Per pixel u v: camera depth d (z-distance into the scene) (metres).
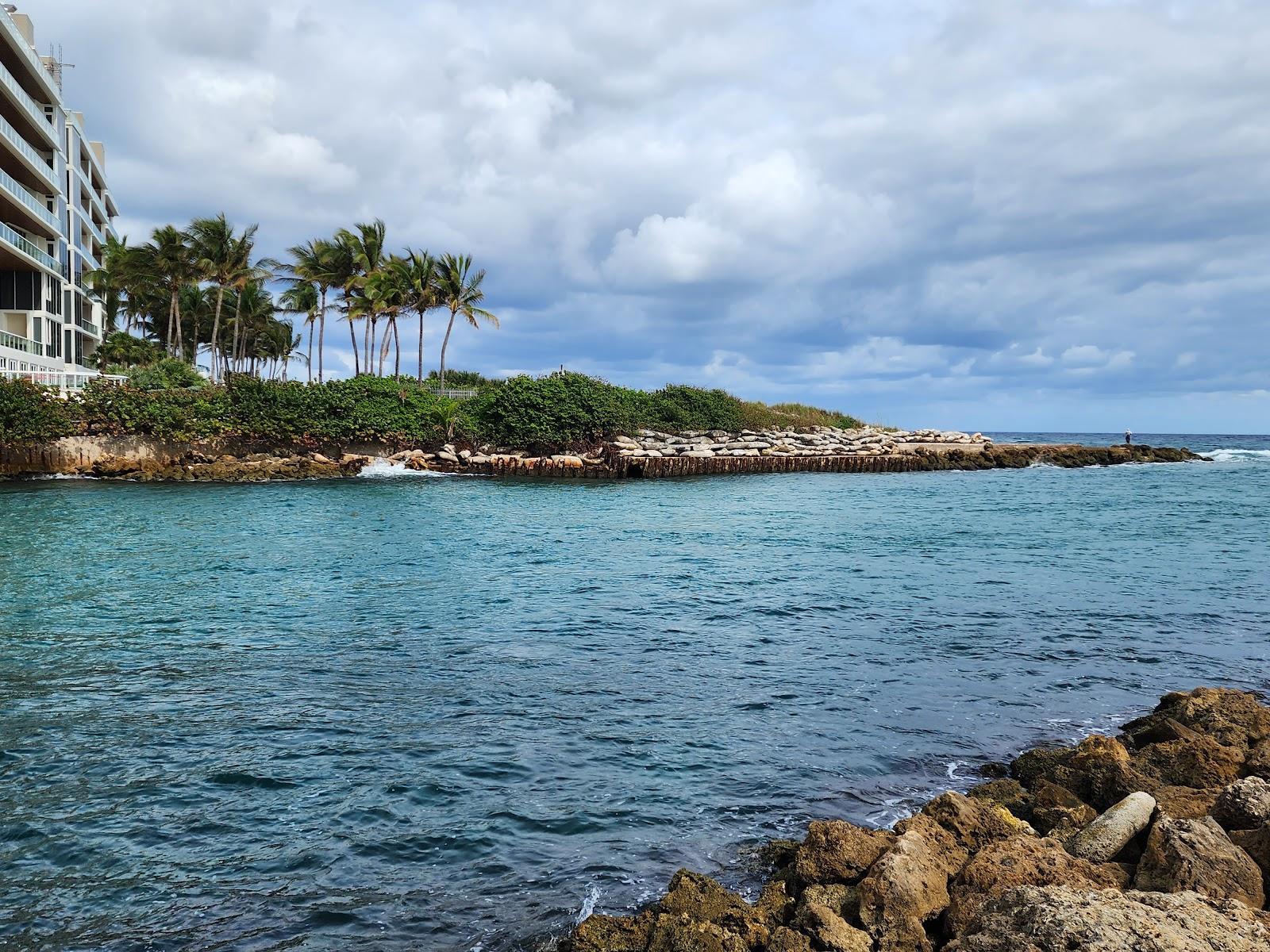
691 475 53.53
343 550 21.73
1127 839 6.06
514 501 36.22
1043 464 67.25
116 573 18.17
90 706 9.80
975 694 10.65
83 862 6.40
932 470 61.66
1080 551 22.50
